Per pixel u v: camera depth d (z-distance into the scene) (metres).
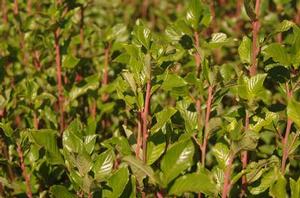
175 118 1.67
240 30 2.45
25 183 1.78
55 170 1.77
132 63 1.52
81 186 1.48
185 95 1.66
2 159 1.67
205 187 1.42
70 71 2.02
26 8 2.38
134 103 1.56
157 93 2.11
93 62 2.14
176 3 3.28
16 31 2.39
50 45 2.00
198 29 1.69
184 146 1.42
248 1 1.59
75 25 2.22
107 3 3.02
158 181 1.43
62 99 1.95
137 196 1.55
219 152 1.55
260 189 1.58
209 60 1.77
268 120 1.61
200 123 1.62
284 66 1.59
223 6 2.96
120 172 1.48
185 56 1.90
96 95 1.97
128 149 1.57
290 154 1.59
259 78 1.58
